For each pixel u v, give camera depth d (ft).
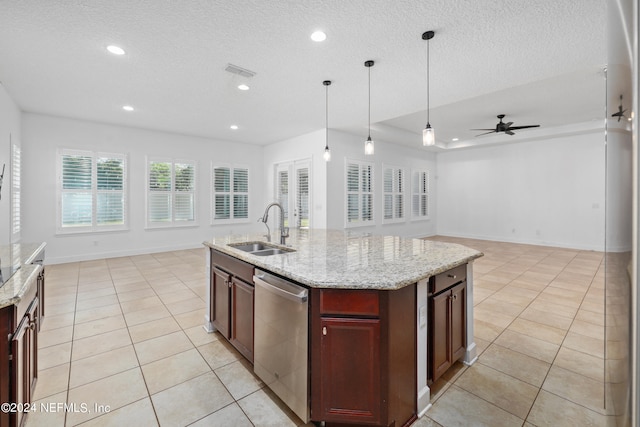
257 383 6.39
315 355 5.02
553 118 19.07
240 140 23.81
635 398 2.63
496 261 17.85
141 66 10.37
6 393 4.34
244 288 6.93
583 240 21.85
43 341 8.11
